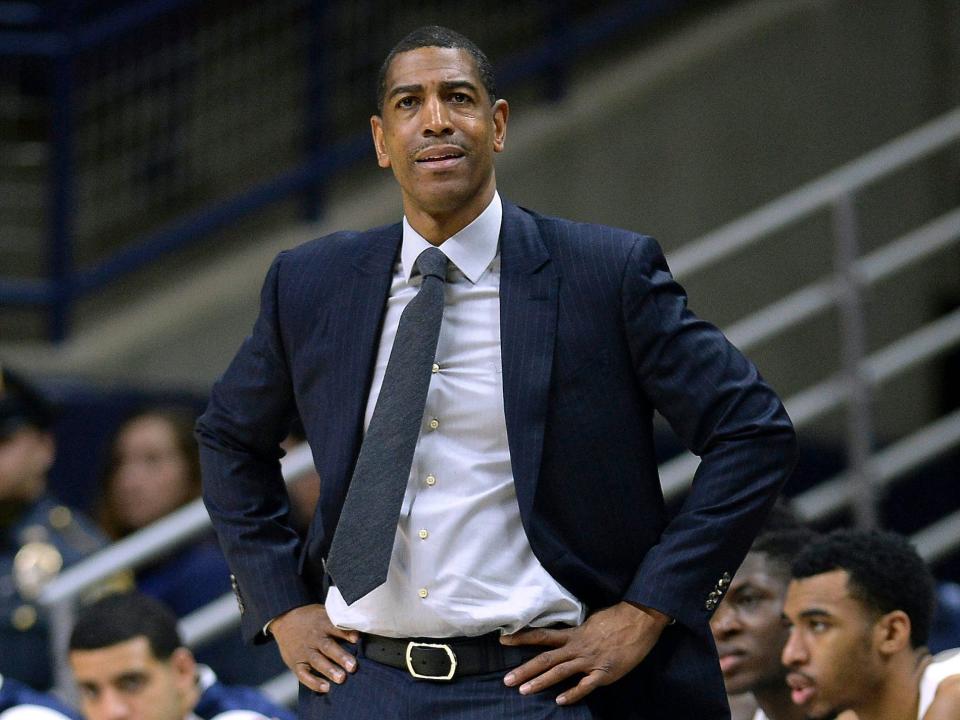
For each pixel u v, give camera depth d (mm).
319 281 7949
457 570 7328
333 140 21469
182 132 20859
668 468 14633
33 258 20625
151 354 20203
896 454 15508
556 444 7477
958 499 19828
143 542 13102
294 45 21312
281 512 8219
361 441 7637
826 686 9859
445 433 7500
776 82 22203
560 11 21906
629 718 7680
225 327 20500
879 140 22062
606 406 7551
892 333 21844
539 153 21422
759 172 22016
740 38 22328
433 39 7660
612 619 7398
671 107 22016
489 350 7570
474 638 7395
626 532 7586
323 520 7695
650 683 7645
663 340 7551
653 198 21781
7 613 14164
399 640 7520
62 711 12328
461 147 7559
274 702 13133
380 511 7242
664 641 7645
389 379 7465
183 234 20172
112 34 20062
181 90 20844
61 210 19812
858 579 9812
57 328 19922
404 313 7551
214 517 8141
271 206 21219
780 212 15188
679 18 22969
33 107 20578
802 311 15156
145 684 11391
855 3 22250
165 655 11508
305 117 21047
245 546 8031
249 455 8164
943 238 15609
